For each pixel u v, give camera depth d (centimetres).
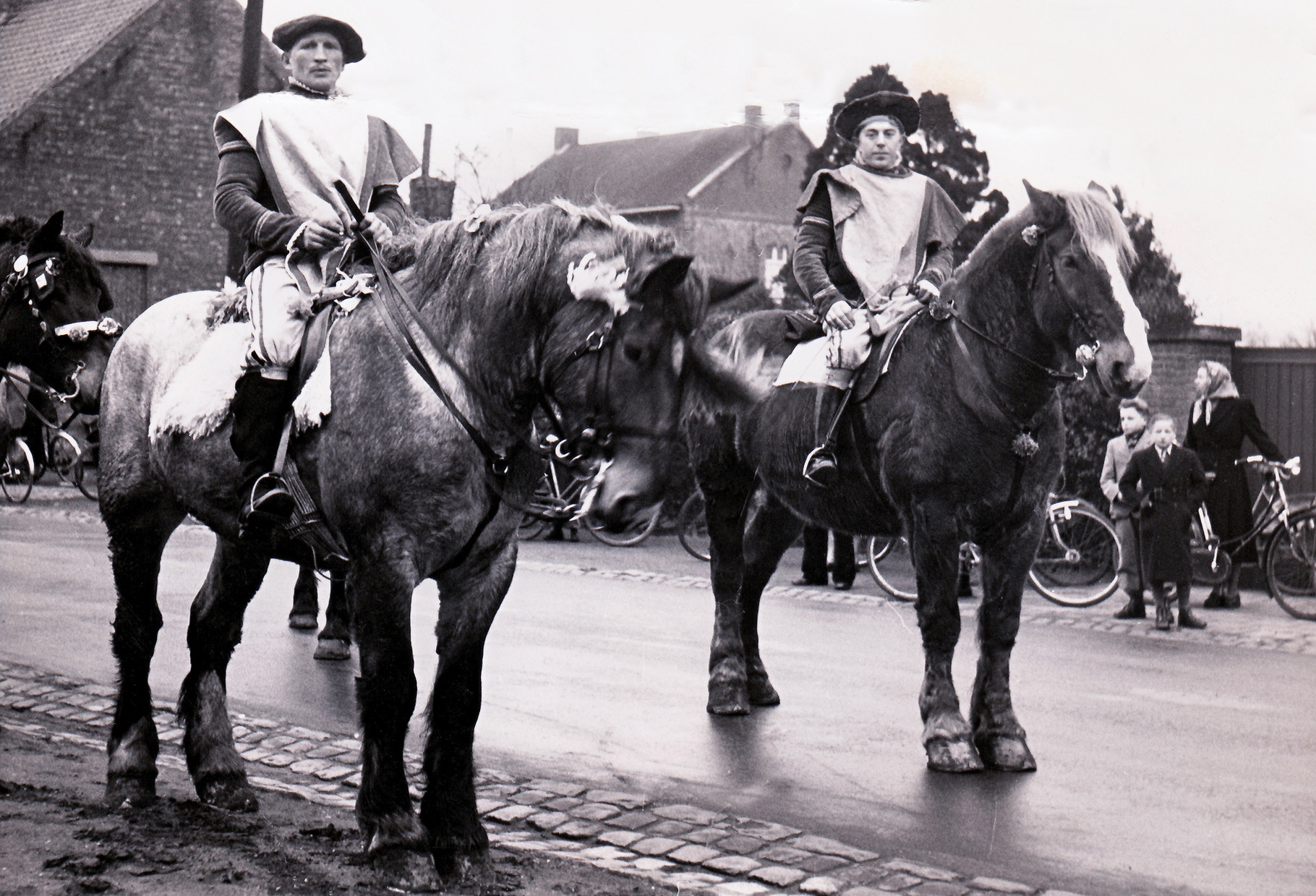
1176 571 1048
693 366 383
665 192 2836
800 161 2897
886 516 659
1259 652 945
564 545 1550
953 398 600
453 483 412
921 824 518
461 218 433
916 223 679
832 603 1156
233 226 472
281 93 505
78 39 2598
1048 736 669
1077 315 568
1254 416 1177
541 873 438
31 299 690
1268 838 505
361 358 426
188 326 505
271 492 433
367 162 497
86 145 2525
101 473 520
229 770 506
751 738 653
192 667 515
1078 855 484
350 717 684
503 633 937
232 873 421
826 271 684
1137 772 599
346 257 458
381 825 418
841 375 642
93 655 826
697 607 1092
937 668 614
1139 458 1080
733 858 464
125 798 497
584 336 385
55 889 402
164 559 1307
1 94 2561
